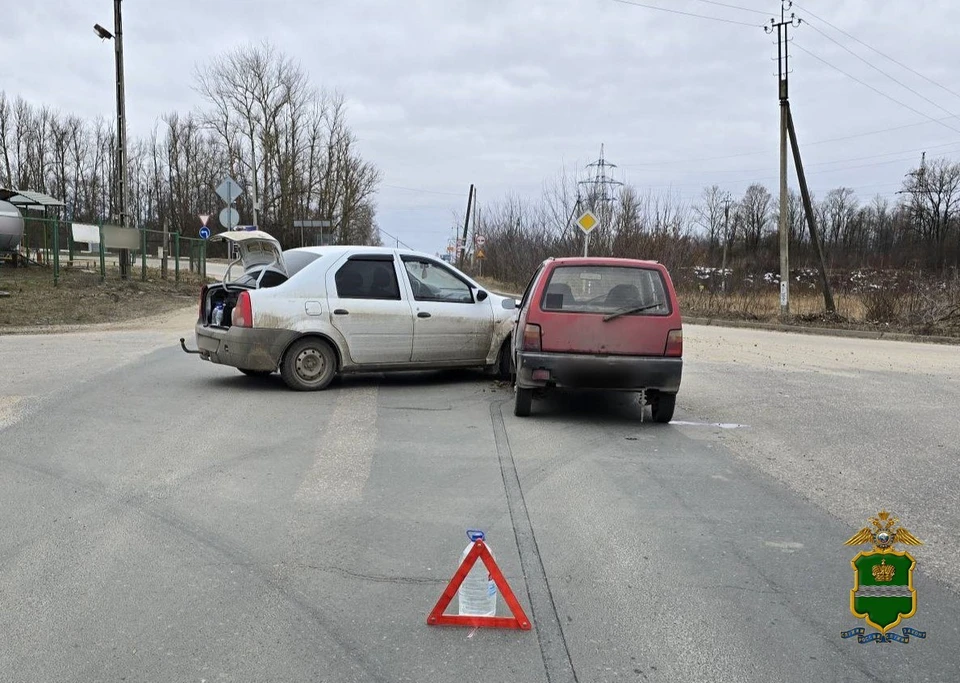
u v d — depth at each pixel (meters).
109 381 9.23
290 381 8.76
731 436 7.26
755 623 3.49
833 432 7.53
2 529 4.47
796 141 25.23
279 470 5.76
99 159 68.12
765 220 89.44
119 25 22.98
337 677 3.00
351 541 4.40
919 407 9.00
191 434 6.76
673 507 5.11
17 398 8.06
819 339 19.11
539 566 4.10
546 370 7.38
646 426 7.61
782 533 4.66
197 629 3.35
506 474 5.80
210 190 69.19
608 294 7.49
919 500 5.38
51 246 27.62
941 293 23.66
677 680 3.02
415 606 3.61
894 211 82.19
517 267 37.06
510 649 3.23
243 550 4.24
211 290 9.36
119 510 4.82
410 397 8.75
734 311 25.84
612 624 3.46
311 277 8.83
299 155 63.81
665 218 31.06
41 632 3.31
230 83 61.09
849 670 3.11
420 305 9.23
